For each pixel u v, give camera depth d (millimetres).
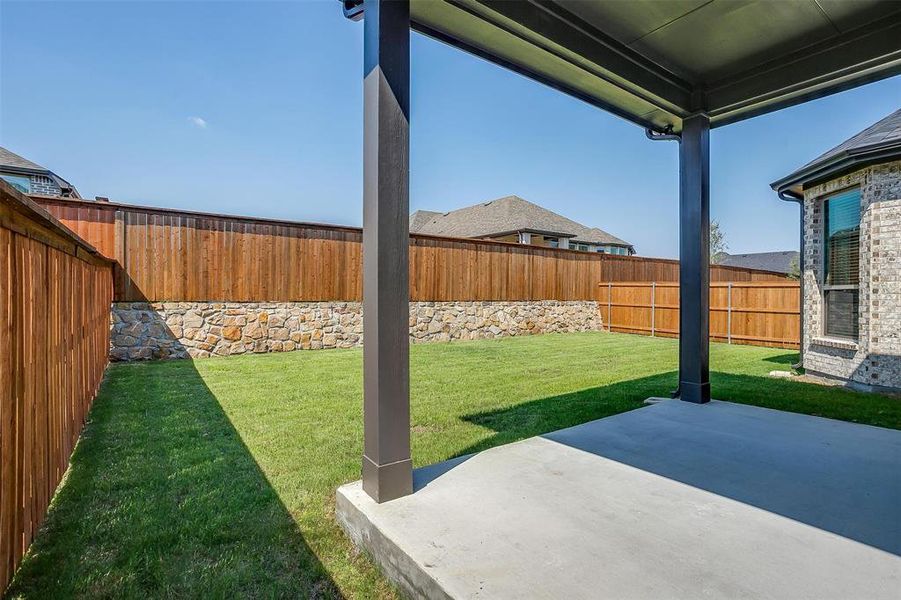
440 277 10984
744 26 3447
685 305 4738
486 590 1677
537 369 7352
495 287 11969
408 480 2467
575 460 3021
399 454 2443
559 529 2113
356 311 9742
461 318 11359
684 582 1732
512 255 12281
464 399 5305
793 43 3705
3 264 1937
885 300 5660
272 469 3221
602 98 4387
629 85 3945
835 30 3500
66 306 3318
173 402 5031
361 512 2268
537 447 3289
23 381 2168
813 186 6887
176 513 2596
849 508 2344
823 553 1933
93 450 3561
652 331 12883
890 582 1740
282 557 2203
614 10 3256
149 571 2070
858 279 6133
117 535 2361
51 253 2844
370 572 2107
